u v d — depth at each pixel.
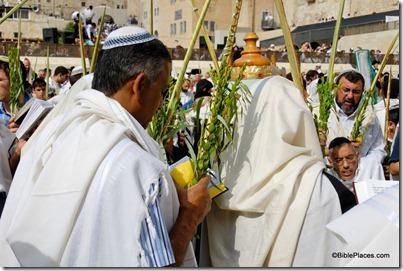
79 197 1.75
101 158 1.77
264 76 2.75
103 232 1.71
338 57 22.67
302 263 2.27
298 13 44.72
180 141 3.19
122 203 1.71
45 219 1.77
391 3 36.78
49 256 1.74
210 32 30.45
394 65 14.66
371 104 4.31
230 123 2.52
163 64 2.00
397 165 3.58
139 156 1.78
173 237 1.92
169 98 2.66
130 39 1.97
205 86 5.84
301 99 2.53
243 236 2.41
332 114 4.10
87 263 1.71
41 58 19.42
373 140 4.17
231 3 30.70
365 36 29.09
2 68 4.11
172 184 1.90
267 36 31.47
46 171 1.82
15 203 1.98
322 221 2.29
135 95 1.97
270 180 2.38
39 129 2.54
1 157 2.96
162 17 36.22
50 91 7.20
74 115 1.92
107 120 1.89
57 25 34.94
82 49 3.70
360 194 2.70
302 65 21.91
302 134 2.46
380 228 1.53
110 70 1.97
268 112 2.46
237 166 2.46
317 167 2.38
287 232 2.29
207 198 2.08
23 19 33.94
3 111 4.31
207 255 2.57
